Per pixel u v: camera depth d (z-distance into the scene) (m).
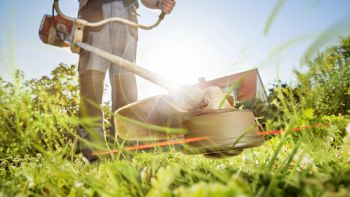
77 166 1.58
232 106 1.34
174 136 1.56
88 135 2.08
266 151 1.73
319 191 0.66
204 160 1.72
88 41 2.86
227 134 1.19
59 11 2.33
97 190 0.80
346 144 1.34
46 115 0.90
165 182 0.75
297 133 1.36
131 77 2.98
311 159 1.17
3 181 1.58
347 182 0.75
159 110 1.48
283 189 0.74
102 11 2.94
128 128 1.61
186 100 1.34
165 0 2.70
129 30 3.01
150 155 1.30
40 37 2.92
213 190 0.52
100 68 2.78
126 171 0.91
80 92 2.72
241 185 0.64
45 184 1.02
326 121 1.63
